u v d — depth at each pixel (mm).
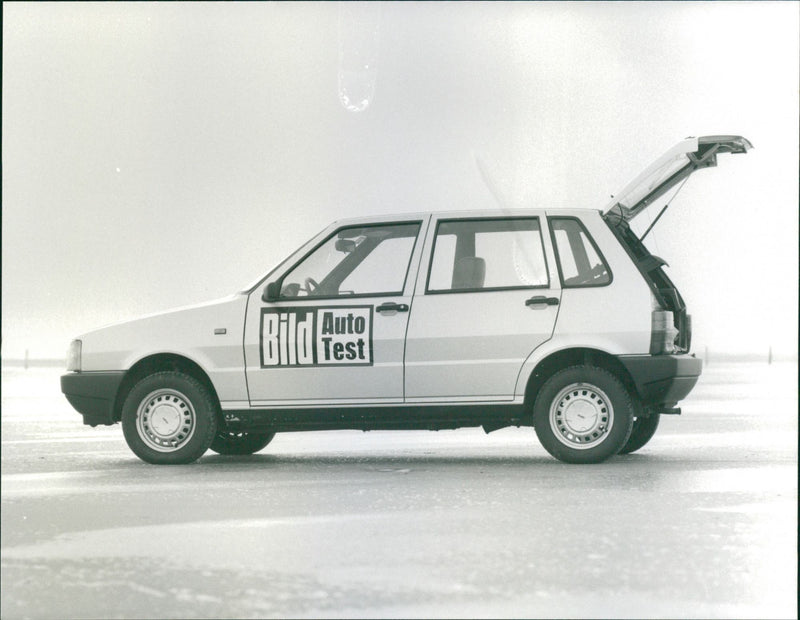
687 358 8398
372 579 4430
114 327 8867
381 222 8656
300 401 8523
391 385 8406
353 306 8492
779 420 13117
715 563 4680
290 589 4281
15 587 4367
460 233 8562
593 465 8180
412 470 8148
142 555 4969
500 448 10102
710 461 8516
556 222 8555
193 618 3879
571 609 3938
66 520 5922
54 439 11312
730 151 9109
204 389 8617
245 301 8672
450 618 3828
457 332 8352
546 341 8289
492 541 5195
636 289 8305
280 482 7473
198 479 7680
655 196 9047
